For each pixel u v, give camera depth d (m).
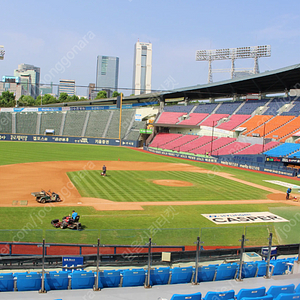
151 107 128.50
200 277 14.12
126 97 128.50
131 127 121.56
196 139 98.00
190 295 10.84
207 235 19.61
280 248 17.83
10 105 182.88
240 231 20.27
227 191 40.91
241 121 93.50
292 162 61.62
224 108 106.56
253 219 28.11
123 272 13.43
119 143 114.94
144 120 123.62
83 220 25.73
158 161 73.12
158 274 13.79
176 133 112.69
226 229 20.16
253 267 14.71
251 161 68.62
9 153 72.56
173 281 13.94
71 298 11.74
